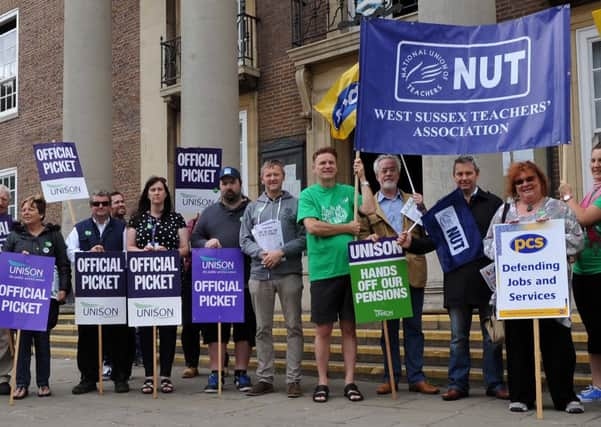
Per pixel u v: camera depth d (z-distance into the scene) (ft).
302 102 38.81
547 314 15.83
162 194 21.97
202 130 30.76
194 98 30.99
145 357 21.53
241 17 41.50
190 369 24.50
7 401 20.56
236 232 21.50
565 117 16.65
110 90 39.91
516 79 17.51
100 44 39.52
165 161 45.09
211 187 25.52
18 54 55.83
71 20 39.37
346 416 16.79
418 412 16.88
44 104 53.52
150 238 21.76
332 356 24.07
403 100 18.13
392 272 18.75
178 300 20.83
